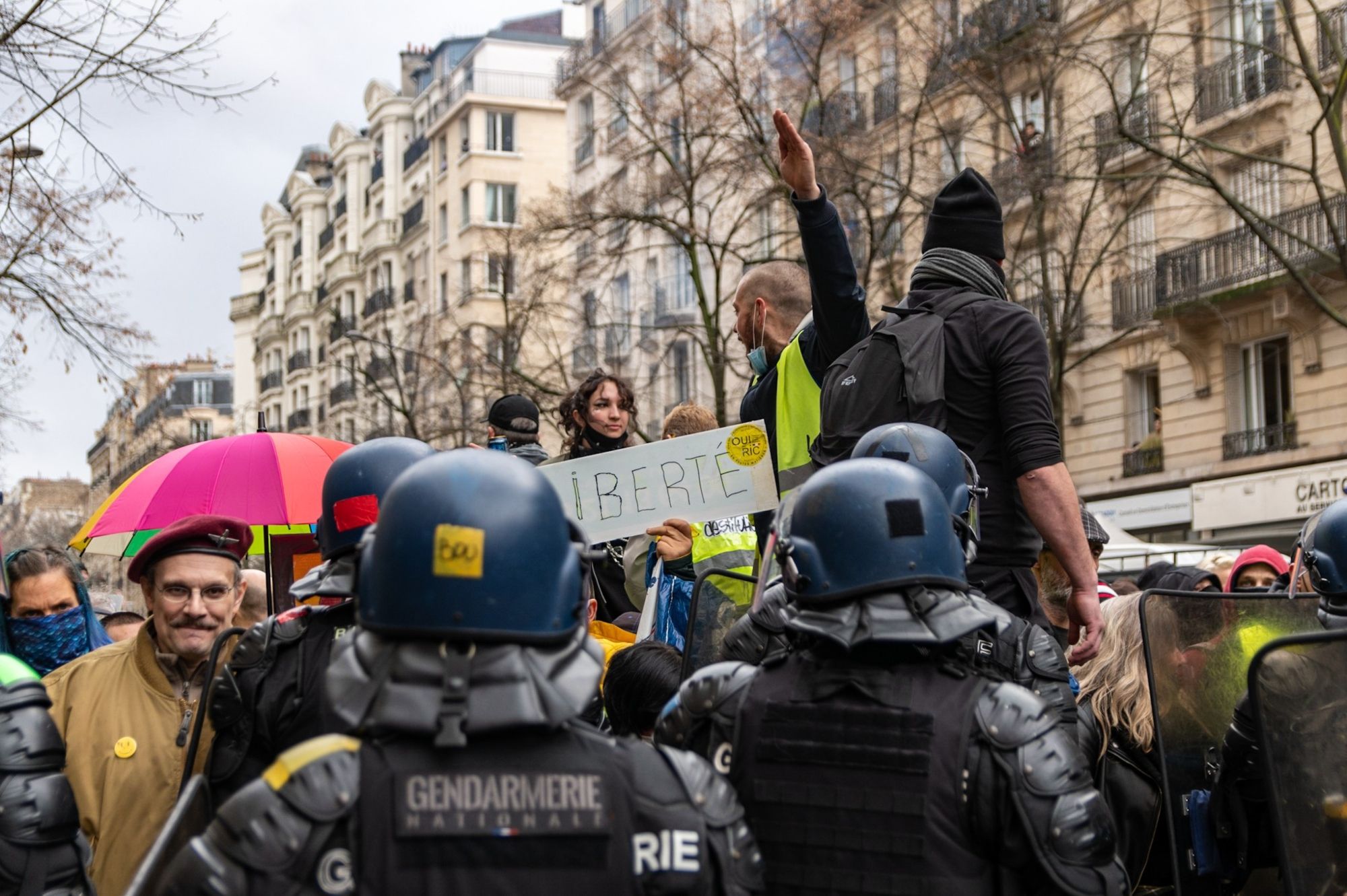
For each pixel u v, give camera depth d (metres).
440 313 46.41
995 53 18.36
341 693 1.98
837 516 2.57
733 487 4.56
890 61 21.44
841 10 19.56
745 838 2.10
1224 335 21.45
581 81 26.38
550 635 2.00
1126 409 23.70
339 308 62.41
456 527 1.97
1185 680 3.70
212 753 3.09
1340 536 3.46
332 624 3.12
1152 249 21.97
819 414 4.42
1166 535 23.22
